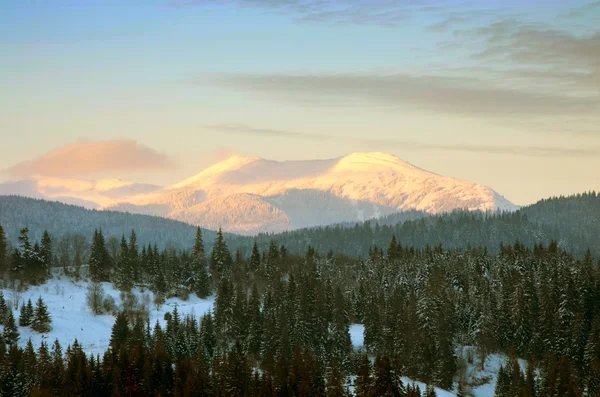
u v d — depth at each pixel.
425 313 167.25
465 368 164.00
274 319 169.88
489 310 180.12
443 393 153.38
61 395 131.38
